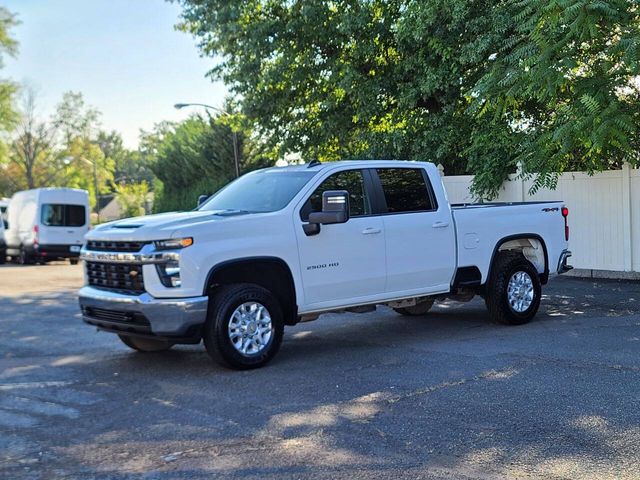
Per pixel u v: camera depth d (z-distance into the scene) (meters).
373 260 8.11
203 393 6.38
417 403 5.86
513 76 11.70
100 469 4.57
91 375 7.22
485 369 6.96
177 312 6.82
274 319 7.36
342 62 19.34
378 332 9.22
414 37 16.67
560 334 8.66
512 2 14.23
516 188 15.59
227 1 20.17
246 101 21.55
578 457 4.59
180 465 4.61
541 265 9.89
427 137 17.41
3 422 5.61
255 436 5.15
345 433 5.16
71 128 76.00
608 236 14.19
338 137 21.28
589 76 11.16
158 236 6.91
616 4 10.12
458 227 8.89
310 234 7.65
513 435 5.03
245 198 8.14
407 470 4.43
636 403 5.72
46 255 25.91
